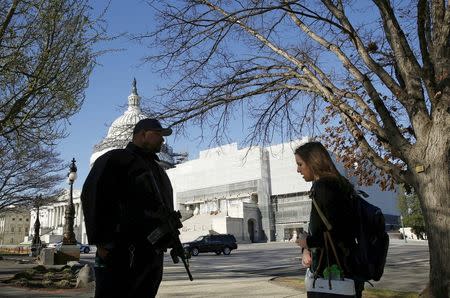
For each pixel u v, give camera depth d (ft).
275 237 339.98
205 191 388.78
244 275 53.57
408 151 24.21
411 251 109.91
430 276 22.97
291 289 35.37
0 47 32.24
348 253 9.65
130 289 11.00
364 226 10.11
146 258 11.24
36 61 34.35
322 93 30.55
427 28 27.84
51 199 119.65
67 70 35.04
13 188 106.73
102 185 10.94
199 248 130.93
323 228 9.81
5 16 32.50
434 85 23.36
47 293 35.81
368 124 27.35
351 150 34.42
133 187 11.44
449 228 22.15
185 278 48.44
